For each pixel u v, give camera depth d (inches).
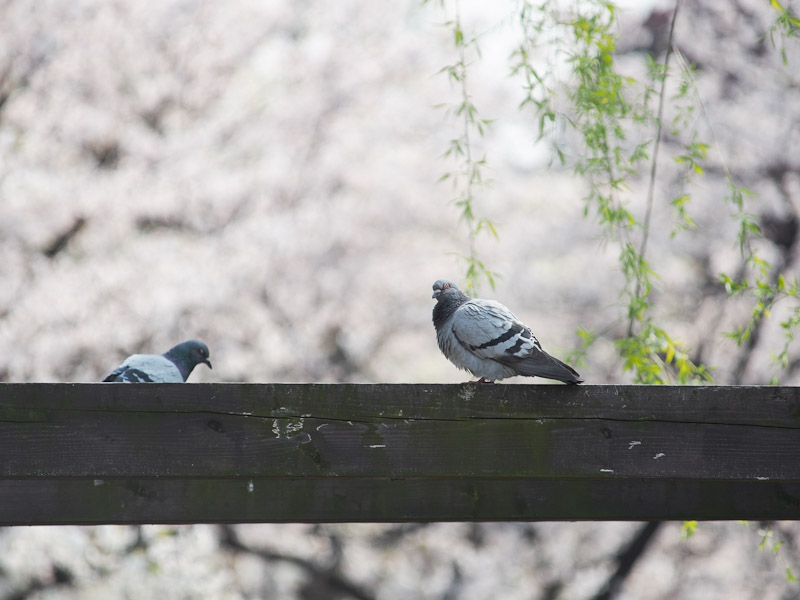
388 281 546.3
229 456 120.3
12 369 492.4
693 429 122.3
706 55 522.3
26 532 493.7
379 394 122.6
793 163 501.0
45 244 520.7
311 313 534.0
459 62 233.3
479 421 122.6
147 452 119.6
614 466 121.7
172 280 502.3
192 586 509.0
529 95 229.0
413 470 121.3
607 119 236.5
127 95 536.7
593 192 235.5
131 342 500.7
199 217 529.3
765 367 482.6
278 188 530.6
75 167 526.3
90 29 527.2
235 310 512.4
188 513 147.0
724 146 507.2
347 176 543.5
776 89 507.5
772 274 488.4
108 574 508.1
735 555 492.1
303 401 122.0
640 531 509.7
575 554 519.8
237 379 511.5
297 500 149.1
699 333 513.7
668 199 515.5
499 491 152.0
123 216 517.0
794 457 121.4
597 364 538.3
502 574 528.4
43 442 118.6
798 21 223.9
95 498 145.2
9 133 527.5
